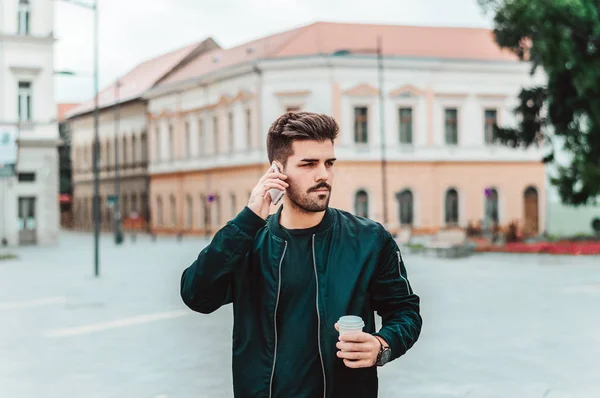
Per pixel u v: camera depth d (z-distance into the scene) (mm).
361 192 50000
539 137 34062
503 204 52469
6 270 27594
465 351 10805
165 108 61875
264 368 3133
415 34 53750
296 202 3146
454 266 26391
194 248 41688
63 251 40125
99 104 73312
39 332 13367
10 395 8805
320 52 49688
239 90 52219
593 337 11797
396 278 3297
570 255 29500
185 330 13219
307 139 3111
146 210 65562
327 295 3125
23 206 45344
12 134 42281
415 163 50812
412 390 8602
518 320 13609
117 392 8836
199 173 57750
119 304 17047
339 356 2998
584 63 29250
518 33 31094
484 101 52125
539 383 8852
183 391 8812
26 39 44875
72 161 80375
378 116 49969
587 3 28609
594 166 31703
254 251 3215
